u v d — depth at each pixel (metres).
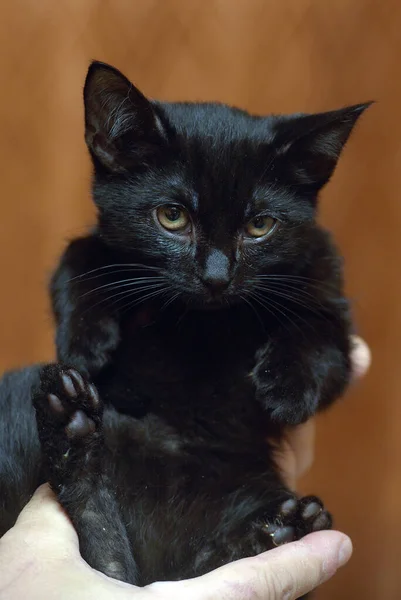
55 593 0.38
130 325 0.45
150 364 0.45
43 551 0.39
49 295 0.46
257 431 0.45
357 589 0.62
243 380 0.45
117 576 0.40
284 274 0.45
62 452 0.41
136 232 0.44
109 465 0.43
